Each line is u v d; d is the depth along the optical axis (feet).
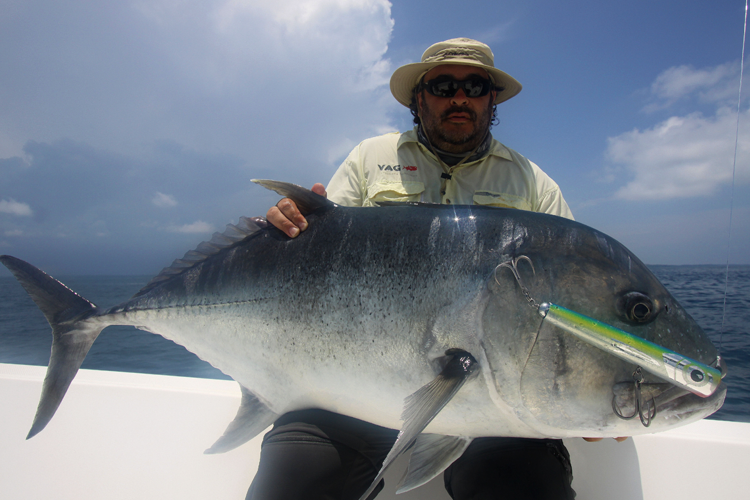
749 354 20.58
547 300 4.83
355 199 9.11
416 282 5.23
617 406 4.63
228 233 6.59
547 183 9.07
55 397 6.75
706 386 4.41
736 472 6.45
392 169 8.90
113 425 7.90
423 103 8.81
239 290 6.11
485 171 8.75
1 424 8.00
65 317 6.91
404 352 5.18
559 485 5.14
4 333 41.24
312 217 5.97
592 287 4.84
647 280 4.91
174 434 7.73
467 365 4.82
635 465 6.62
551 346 4.75
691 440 6.81
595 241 5.11
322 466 5.11
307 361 5.64
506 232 5.17
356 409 5.49
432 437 5.35
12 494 6.86
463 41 8.48
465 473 5.40
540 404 4.82
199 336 6.37
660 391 4.53
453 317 5.04
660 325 4.75
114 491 6.89
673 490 6.37
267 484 5.02
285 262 5.88
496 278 4.97
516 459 5.26
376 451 5.64
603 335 4.57
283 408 5.94
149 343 30.27
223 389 8.59
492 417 5.01
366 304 5.36
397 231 5.49
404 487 5.12
